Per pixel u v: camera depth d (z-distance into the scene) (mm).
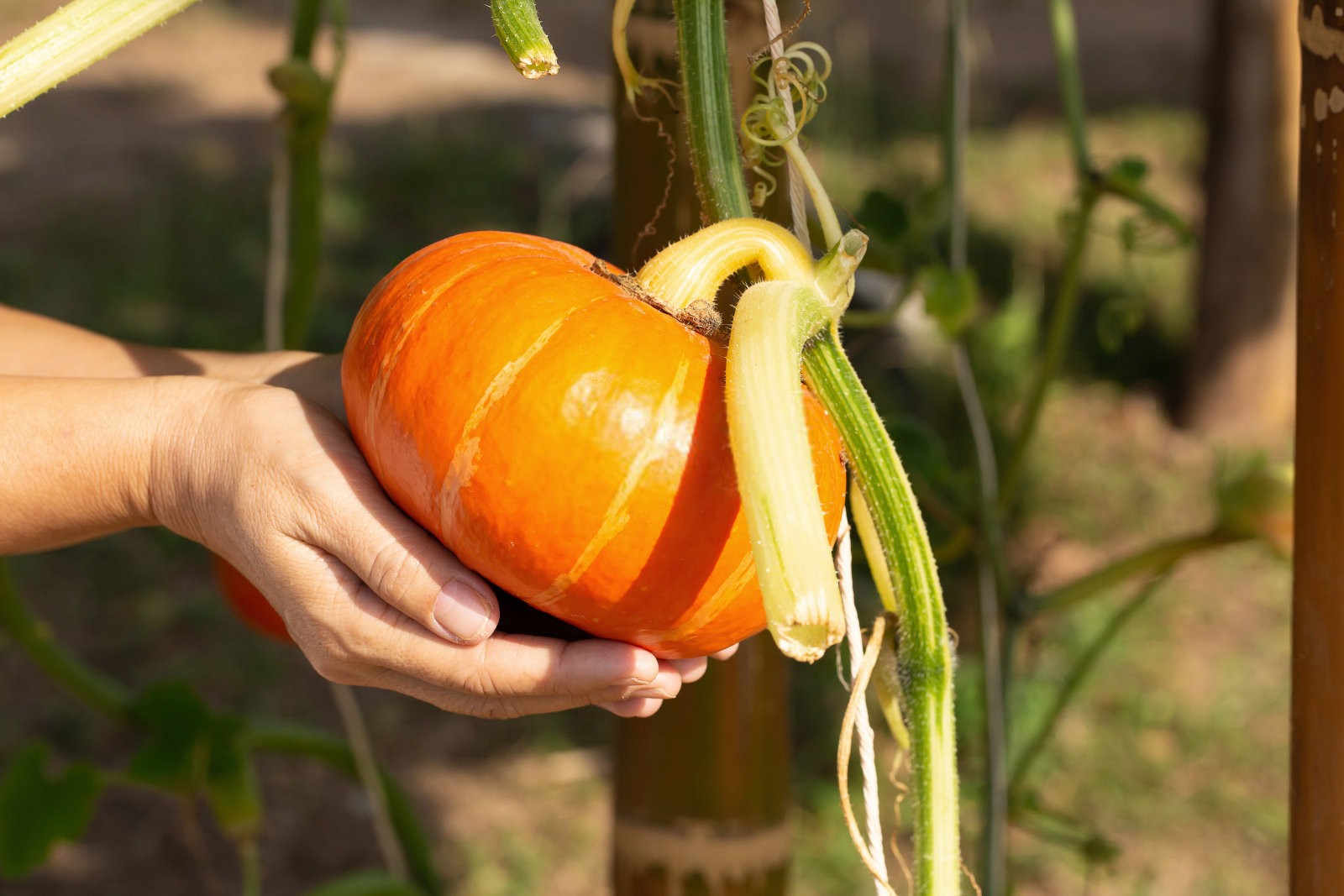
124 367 1119
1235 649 2736
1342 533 947
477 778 2480
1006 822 1367
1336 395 942
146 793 2453
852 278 898
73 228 4379
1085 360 3670
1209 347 3393
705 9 957
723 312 1104
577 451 892
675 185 1122
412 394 907
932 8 6691
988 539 1308
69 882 2227
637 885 1214
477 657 942
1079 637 2672
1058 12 1365
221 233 4383
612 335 904
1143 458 3324
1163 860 2250
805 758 2465
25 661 2756
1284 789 2400
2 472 969
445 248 948
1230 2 3246
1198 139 5074
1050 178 4727
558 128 5316
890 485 885
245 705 2652
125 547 3109
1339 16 920
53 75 950
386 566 930
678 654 942
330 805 2445
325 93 1309
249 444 956
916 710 888
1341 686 956
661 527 897
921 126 5145
